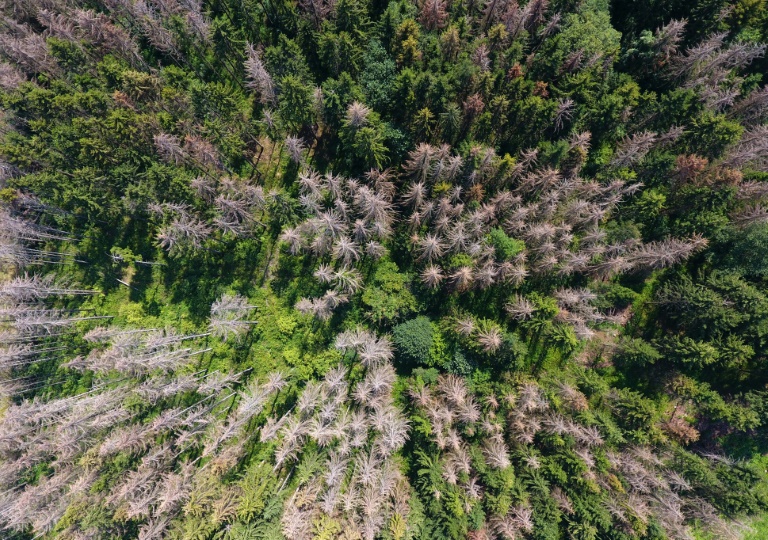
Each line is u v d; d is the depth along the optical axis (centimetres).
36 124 3734
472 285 4122
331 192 4003
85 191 3725
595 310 4103
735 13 4044
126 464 3919
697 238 3938
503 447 3778
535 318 3997
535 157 3872
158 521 3675
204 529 3519
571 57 3888
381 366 4006
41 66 4069
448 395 3859
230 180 3941
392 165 4188
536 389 3856
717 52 4141
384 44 4009
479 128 3925
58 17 4072
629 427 4038
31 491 3778
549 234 3762
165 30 4106
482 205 4009
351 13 3775
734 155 3881
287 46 3706
